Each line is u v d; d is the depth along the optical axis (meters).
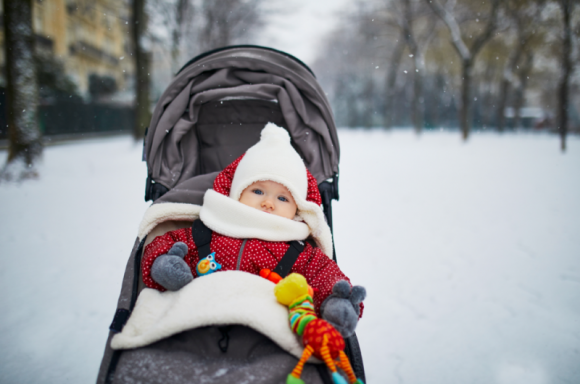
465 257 4.16
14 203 5.96
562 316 3.03
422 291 3.47
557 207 5.93
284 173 2.08
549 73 30.02
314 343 1.35
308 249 2.05
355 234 4.91
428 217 5.59
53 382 2.29
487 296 3.36
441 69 31.67
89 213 5.45
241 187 2.08
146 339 1.47
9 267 3.73
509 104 35.84
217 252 1.96
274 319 1.50
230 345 1.50
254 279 1.68
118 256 4.01
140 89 12.85
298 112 2.68
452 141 19.44
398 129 39.03
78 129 24.36
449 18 18.05
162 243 1.90
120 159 10.87
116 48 32.47
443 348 2.69
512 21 16.78
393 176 8.94
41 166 7.92
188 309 1.51
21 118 7.69
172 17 16.17
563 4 12.18
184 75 2.58
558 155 11.79
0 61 17.41
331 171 2.63
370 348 2.71
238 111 2.81
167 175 2.56
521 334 2.82
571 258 4.07
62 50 25.80
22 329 2.78
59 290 3.32
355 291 1.56
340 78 40.09
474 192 7.12
